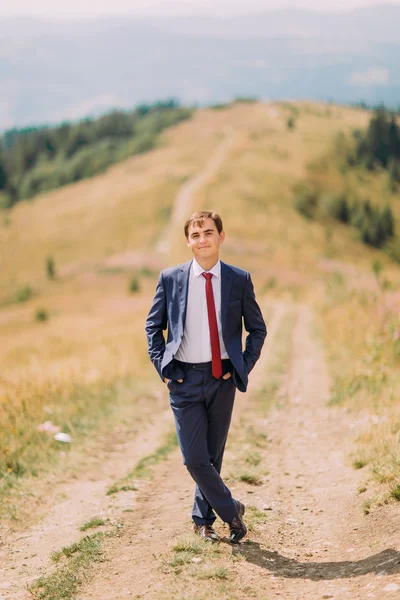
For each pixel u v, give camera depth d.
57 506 5.86
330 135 174.88
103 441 8.40
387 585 3.36
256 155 142.75
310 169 142.88
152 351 4.15
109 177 146.50
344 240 105.44
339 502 5.10
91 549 4.45
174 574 3.84
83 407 9.81
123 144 192.62
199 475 4.15
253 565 3.97
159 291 4.22
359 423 7.44
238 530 4.29
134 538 4.67
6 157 197.88
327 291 24.84
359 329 13.22
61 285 72.12
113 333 22.39
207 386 4.09
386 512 4.52
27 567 4.39
